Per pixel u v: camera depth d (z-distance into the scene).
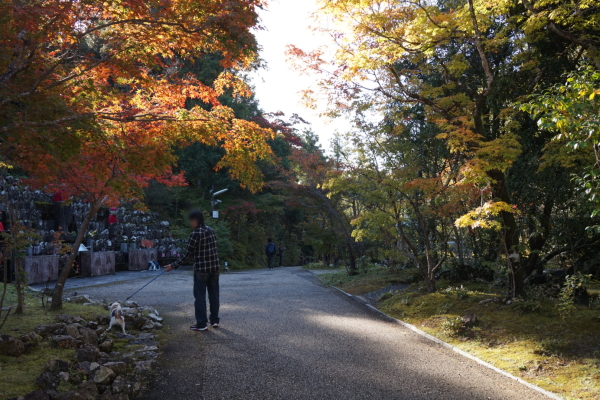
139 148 5.00
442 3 10.74
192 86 6.10
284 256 35.00
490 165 6.98
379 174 10.20
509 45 10.38
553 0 7.75
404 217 11.14
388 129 10.19
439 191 8.69
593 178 4.74
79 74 4.65
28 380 3.70
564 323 6.29
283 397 4.01
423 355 5.59
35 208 13.75
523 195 9.26
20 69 4.14
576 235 8.91
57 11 4.01
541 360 5.21
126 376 4.30
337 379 4.52
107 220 18.03
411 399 4.06
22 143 4.12
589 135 4.42
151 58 5.09
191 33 4.70
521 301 7.38
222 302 9.43
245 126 5.82
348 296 10.90
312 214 23.94
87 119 4.12
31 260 12.16
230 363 4.95
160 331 6.53
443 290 9.60
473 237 11.55
